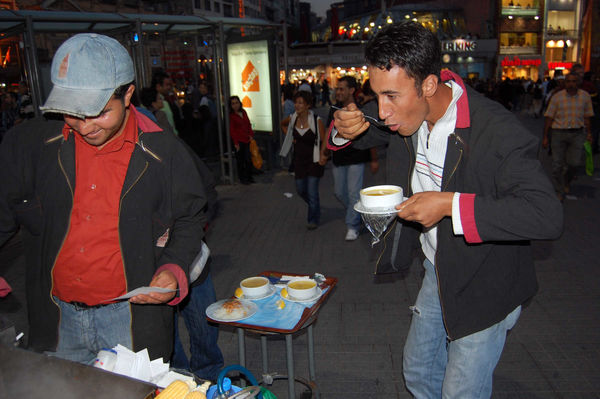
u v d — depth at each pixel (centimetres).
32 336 195
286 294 255
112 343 194
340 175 600
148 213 186
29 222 188
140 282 189
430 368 219
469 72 4966
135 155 182
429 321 214
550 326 378
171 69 1388
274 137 1052
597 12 4747
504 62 4928
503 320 186
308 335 293
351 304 434
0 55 1122
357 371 331
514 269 179
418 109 161
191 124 1131
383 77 155
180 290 189
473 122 165
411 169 201
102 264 182
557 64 4975
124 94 168
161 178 188
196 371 293
